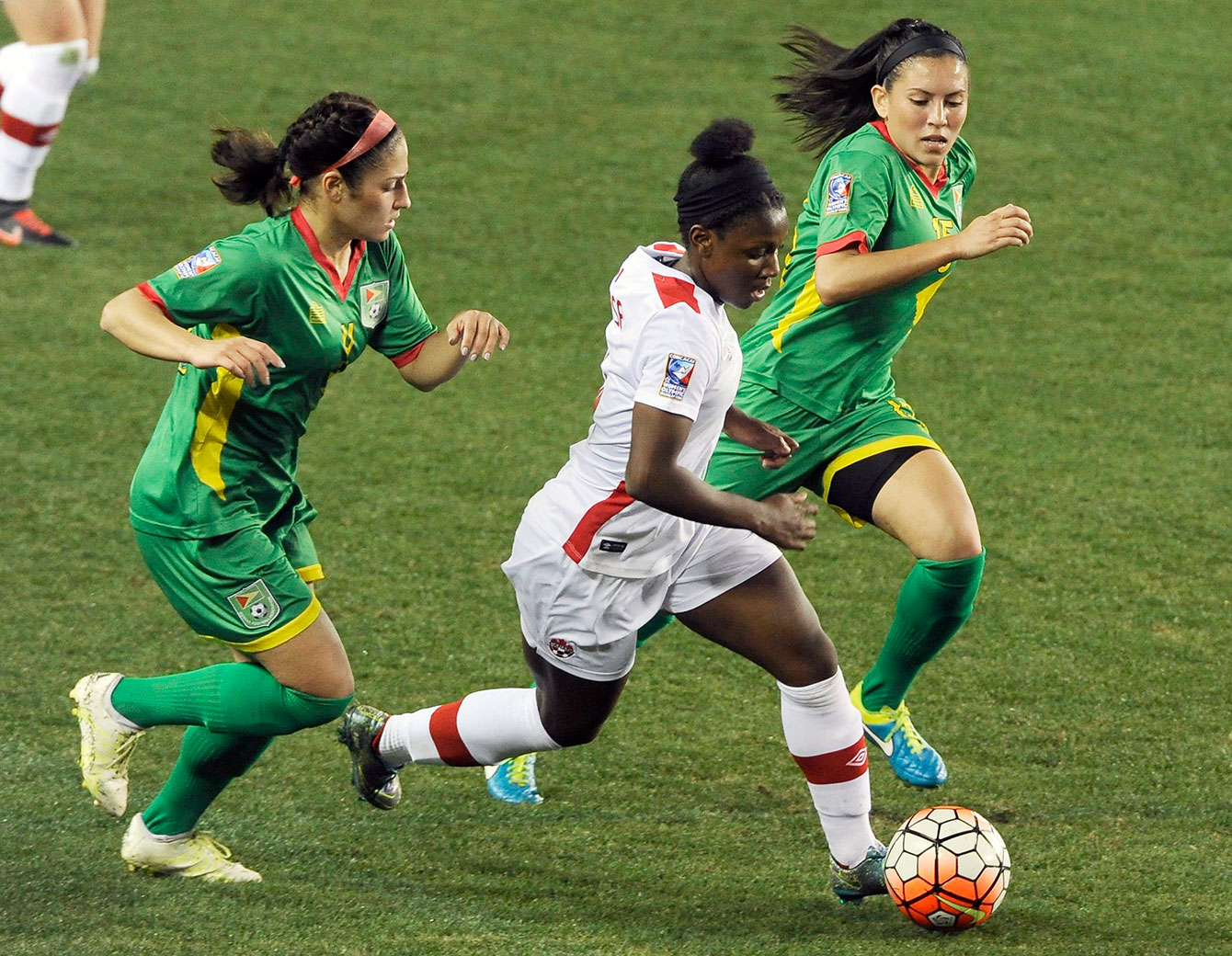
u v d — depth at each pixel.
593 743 16.91
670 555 13.23
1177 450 24.38
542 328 28.53
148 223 32.25
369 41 42.22
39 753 16.20
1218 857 14.35
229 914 12.80
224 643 13.34
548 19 43.94
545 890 13.80
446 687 17.97
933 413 25.62
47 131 30.48
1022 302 29.91
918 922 12.84
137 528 13.34
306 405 13.49
